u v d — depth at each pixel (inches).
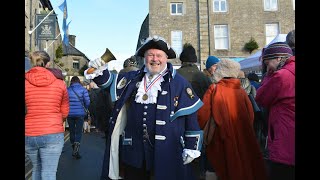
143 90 113.0
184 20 839.1
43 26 652.1
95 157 285.3
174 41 835.4
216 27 844.0
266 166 133.4
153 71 112.5
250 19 842.8
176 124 108.4
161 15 836.6
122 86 118.0
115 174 112.6
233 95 134.7
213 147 133.1
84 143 372.2
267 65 122.0
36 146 138.6
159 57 112.7
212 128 132.0
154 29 832.9
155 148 105.9
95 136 440.8
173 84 111.1
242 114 133.7
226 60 142.8
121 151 115.5
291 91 107.0
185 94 110.6
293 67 109.3
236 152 127.9
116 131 115.0
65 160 271.4
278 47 118.2
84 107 287.0
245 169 128.0
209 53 828.6
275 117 111.7
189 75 173.8
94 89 255.8
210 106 133.3
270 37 848.9
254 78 272.4
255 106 194.9
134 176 114.1
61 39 1166.3
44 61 149.6
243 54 834.8
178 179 106.8
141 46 115.6
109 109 184.4
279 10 848.3
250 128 134.6
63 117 150.9
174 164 106.6
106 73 117.3
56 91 142.6
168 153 106.0
